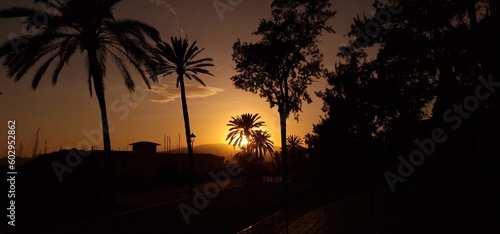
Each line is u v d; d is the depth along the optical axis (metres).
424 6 15.83
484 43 13.13
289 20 32.69
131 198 31.38
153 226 15.33
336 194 28.91
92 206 21.55
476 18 14.37
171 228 14.78
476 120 14.52
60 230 14.52
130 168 69.81
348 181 36.88
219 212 20.11
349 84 24.78
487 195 12.43
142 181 49.31
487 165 16.33
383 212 9.84
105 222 16.42
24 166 19.11
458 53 14.48
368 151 29.69
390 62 18.53
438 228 7.48
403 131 20.62
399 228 7.79
